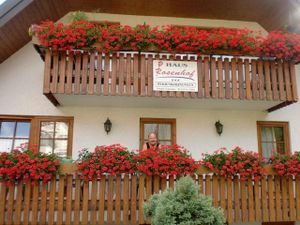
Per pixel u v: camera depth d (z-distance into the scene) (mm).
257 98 6777
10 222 5352
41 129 7578
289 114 8289
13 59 7727
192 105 7609
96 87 6332
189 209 3295
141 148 7641
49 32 6152
